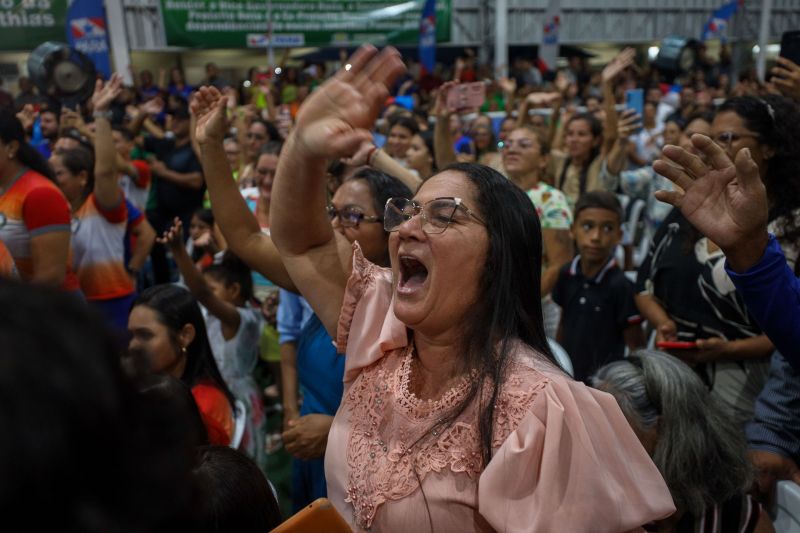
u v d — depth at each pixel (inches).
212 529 40.2
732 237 47.6
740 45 634.2
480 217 38.6
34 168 101.5
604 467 34.6
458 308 39.1
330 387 70.1
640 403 55.3
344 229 69.3
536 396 35.9
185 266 106.7
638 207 163.0
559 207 127.0
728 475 54.2
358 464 40.5
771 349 79.4
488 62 597.9
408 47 532.1
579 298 112.0
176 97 333.1
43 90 184.2
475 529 36.0
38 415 12.9
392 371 42.6
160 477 15.1
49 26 367.6
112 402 14.1
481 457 36.4
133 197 189.8
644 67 624.4
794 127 74.3
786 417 69.0
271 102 308.5
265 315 137.1
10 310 14.2
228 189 65.3
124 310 134.0
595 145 173.8
